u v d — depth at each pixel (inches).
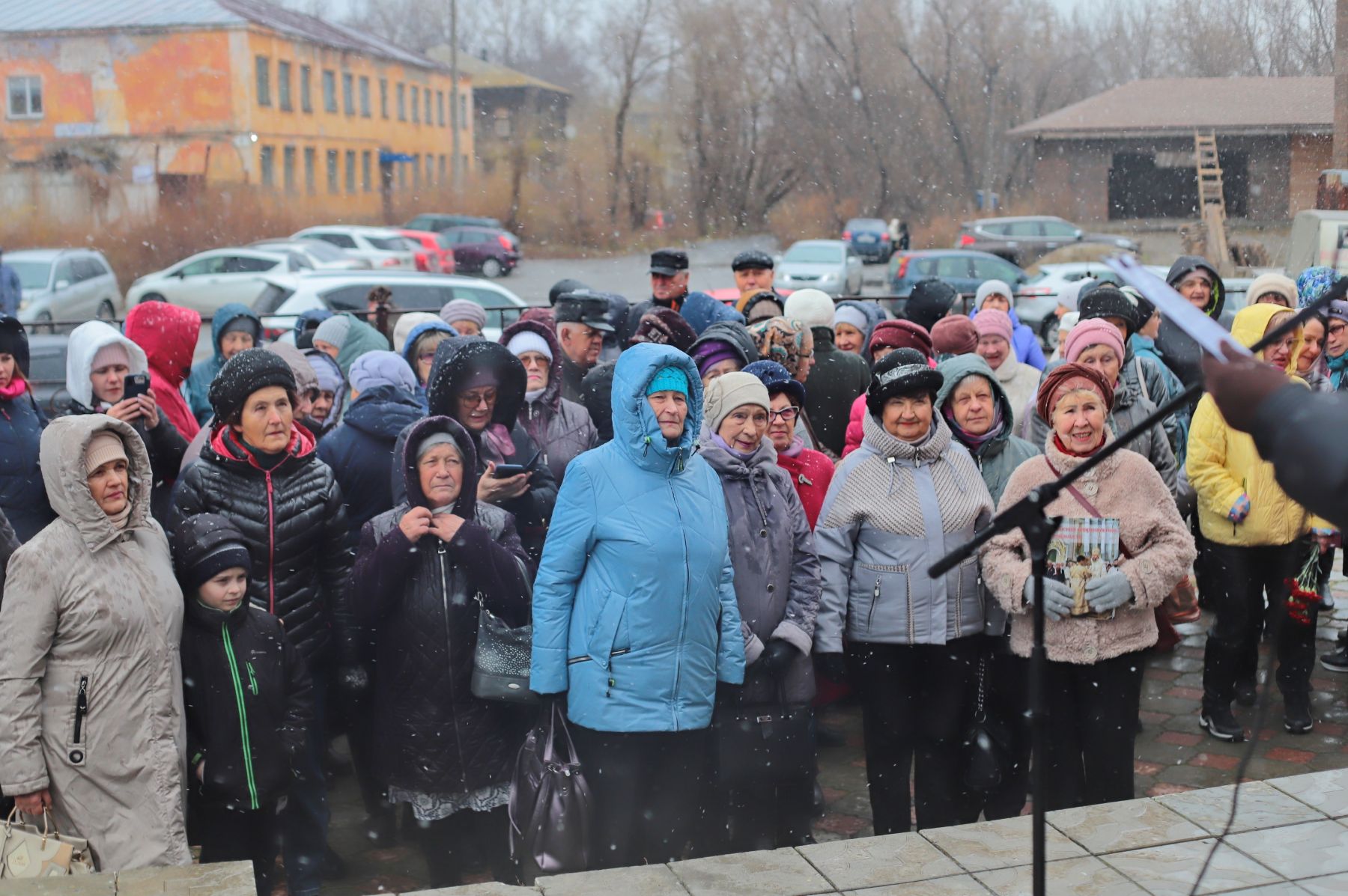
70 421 157.5
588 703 162.4
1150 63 2148.1
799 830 180.5
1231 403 66.5
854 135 2138.3
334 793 223.5
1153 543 182.5
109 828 155.6
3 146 1716.3
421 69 2337.6
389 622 175.0
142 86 1708.9
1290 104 1526.8
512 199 1979.6
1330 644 282.8
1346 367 249.1
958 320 282.5
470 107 2598.4
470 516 178.1
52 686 154.5
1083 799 185.8
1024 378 293.9
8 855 149.2
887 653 184.1
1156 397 251.3
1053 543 179.6
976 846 150.4
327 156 1977.1
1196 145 1510.8
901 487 184.4
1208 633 235.5
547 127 2174.0
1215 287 289.7
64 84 1710.1
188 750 171.6
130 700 156.3
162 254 1464.1
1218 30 1830.7
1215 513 225.5
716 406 186.1
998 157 2162.9
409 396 218.2
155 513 222.5
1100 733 180.9
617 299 336.2
